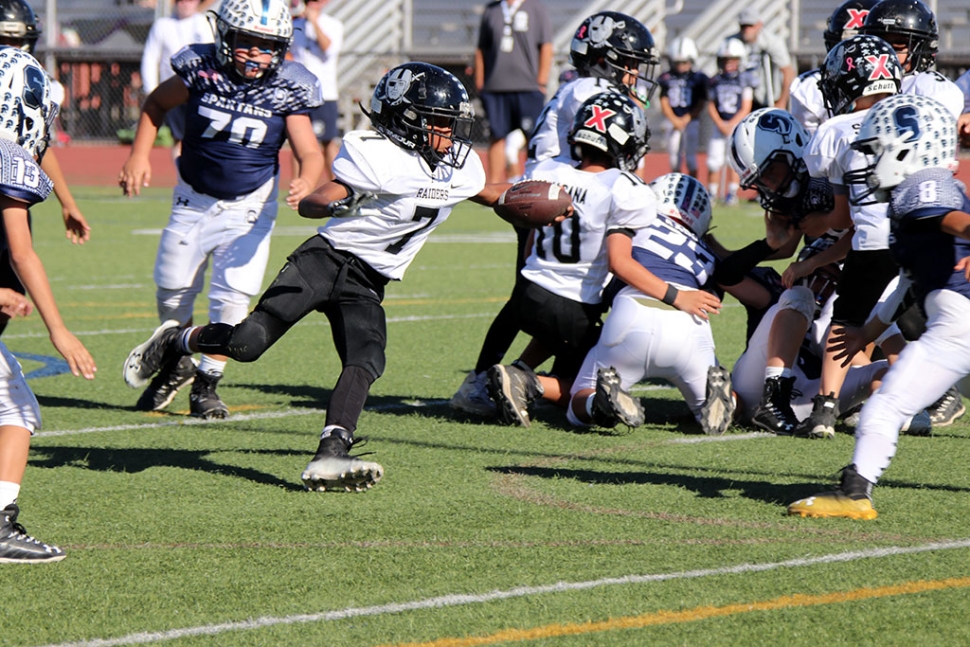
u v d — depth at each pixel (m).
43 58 92.75
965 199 15.04
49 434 20.94
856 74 20.09
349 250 17.45
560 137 24.64
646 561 14.37
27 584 13.64
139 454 19.53
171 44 46.34
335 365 27.45
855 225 19.41
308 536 15.33
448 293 38.75
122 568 14.15
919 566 14.15
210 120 21.31
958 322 15.16
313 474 16.86
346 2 93.81
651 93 25.22
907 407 15.73
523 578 13.81
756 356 21.50
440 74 16.94
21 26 20.31
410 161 17.02
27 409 14.48
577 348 21.94
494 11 56.78
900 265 15.67
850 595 13.27
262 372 26.64
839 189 19.67
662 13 93.50
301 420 22.19
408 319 33.69
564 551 14.74
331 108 61.28
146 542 15.08
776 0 90.00
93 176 85.38
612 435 21.03
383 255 17.58
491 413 22.23
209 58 21.52
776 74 65.88
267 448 20.08
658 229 21.33
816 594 13.30
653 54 24.62
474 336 31.22
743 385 21.78
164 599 13.21
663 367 20.77
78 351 14.12
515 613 12.80
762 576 13.85
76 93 94.62
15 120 14.39
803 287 21.17
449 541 15.12
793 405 21.72
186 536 15.31
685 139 70.56
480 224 63.41
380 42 94.56
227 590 13.47
